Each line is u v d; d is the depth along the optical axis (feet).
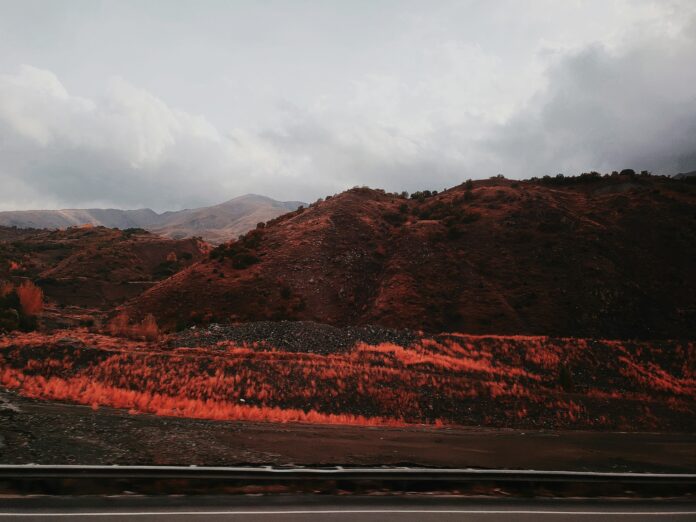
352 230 229.66
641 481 25.46
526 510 21.54
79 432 33.83
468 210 238.48
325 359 84.12
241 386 67.15
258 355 82.99
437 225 223.30
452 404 68.33
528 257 186.09
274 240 225.76
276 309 169.07
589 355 99.91
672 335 144.87
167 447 31.07
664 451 40.40
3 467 20.04
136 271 369.71
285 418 53.21
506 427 62.18
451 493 23.45
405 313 159.43
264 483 22.48
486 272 181.47
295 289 183.11
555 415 67.05
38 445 29.53
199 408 53.57
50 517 17.56
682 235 191.11
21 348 71.46
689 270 173.37
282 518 18.75
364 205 266.57
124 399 53.52
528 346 102.94
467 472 24.26
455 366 86.99
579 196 260.83
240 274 193.77
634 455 37.52
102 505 19.01
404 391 70.38
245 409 55.26
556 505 22.54
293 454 31.01
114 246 421.18
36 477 20.22
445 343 103.04
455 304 163.43
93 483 20.85
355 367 78.23
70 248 446.19
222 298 176.86
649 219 204.85
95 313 235.40
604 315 151.33
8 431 32.65
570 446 40.06
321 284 188.03
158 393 62.34
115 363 70.85
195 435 35.53
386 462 30.07
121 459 27.50
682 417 71.72
